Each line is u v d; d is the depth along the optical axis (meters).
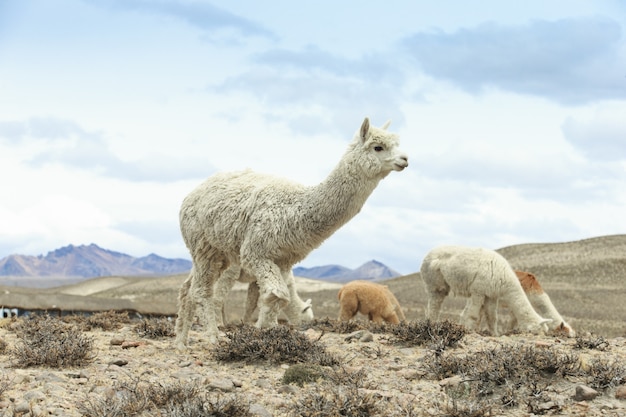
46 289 98.38
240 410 7.20
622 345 11.80
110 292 84.25
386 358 10.50
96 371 9.23
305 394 8.19
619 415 7.46
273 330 10.38
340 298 17.66
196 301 11.04
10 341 11.83
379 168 10.30
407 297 67.88
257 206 10.46
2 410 7.10
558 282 78.06
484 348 10.88
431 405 7.82
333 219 10.38
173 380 8.68
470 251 16.83
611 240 100.31
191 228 11.05
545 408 7.61
